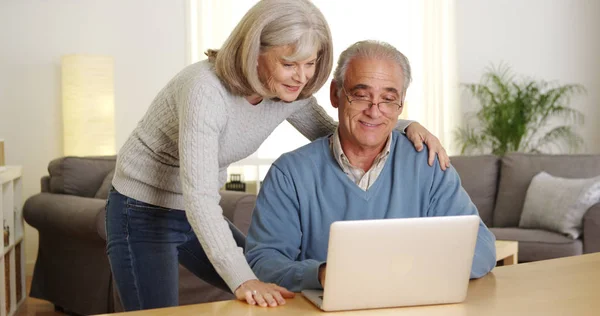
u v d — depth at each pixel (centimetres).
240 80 175
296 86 175
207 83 176
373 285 142
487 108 657
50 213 427
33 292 466
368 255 140
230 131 188
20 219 442
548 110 651
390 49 198
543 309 142
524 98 646
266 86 175
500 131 646
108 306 397
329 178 201
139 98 630
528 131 675
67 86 577
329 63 181
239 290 152
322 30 173
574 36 688
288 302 149
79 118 573
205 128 173
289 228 198
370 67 193
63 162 471
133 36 627
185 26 638
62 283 439
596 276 170
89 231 387
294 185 200
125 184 209
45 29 606
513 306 145
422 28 690
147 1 630
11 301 405
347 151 202
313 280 154
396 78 194
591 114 690
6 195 405
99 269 403
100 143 577
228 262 162
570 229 434
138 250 209
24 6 602
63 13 610
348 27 682
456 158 527
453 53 691
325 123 221
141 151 205
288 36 167
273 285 154
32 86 605
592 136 690
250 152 202
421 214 204
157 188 207
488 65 695
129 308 212
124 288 211
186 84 179
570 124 688
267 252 190
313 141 214
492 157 524
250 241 197
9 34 600
